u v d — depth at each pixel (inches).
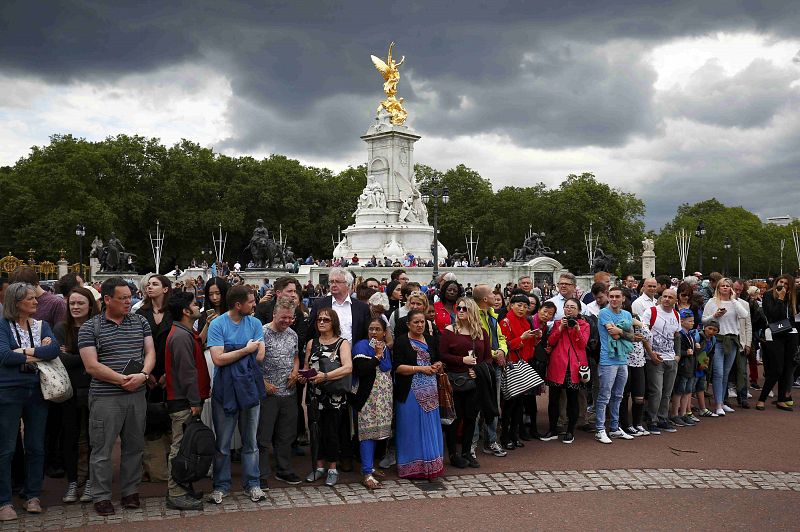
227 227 4153.5
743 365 808.9
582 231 4852.4
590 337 671.8
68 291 556.4
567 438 633.0
